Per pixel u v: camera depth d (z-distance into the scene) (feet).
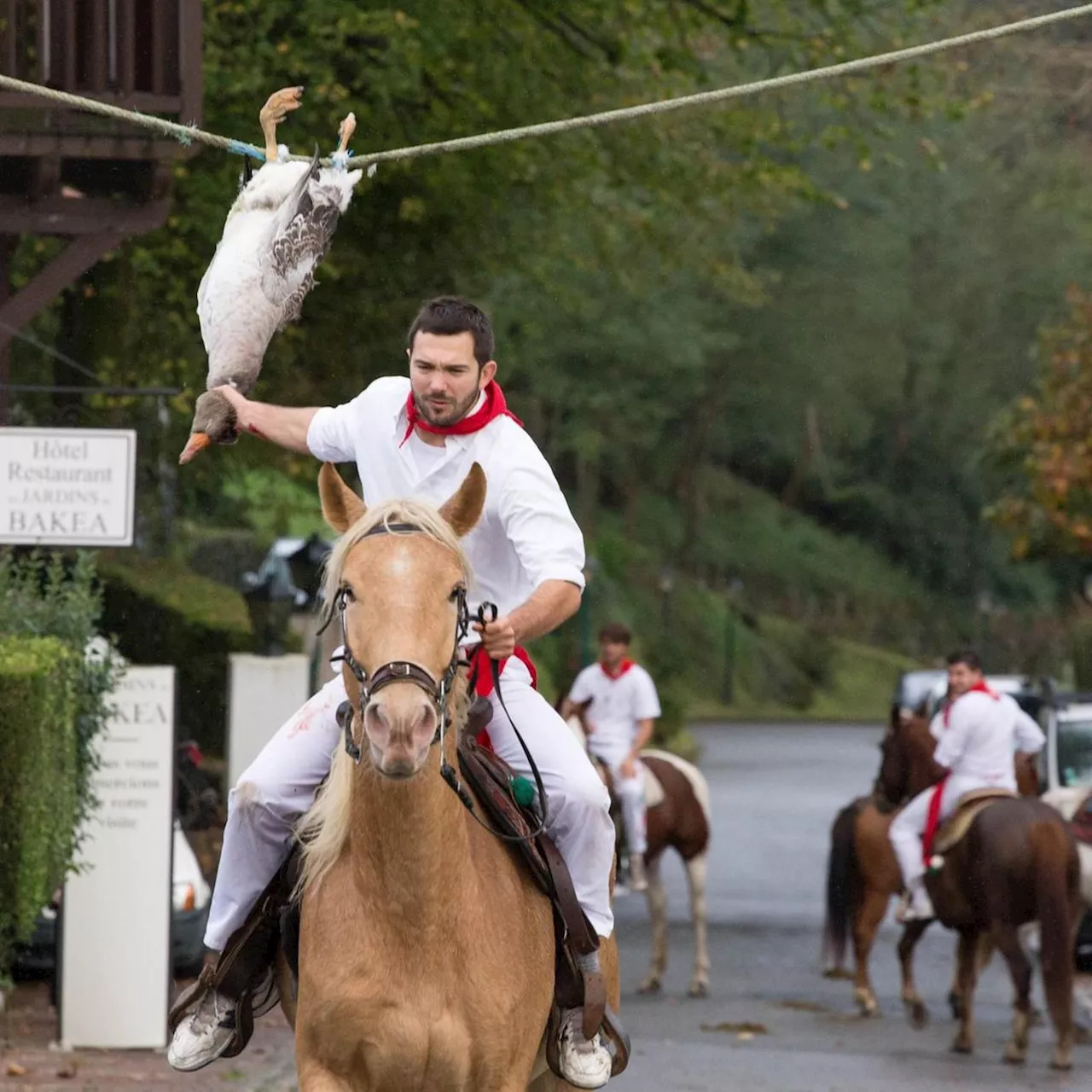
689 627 229.04
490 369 18.63
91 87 41.98
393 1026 16.58
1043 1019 48.06
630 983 52.80
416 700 15.08
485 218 80.53
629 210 82.94
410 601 15.70
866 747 171.01
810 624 254.06
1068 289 102.12
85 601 39.37
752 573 255.70
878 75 72.64
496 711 18.97
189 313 70.28
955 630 259.60
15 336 45.96
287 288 19.57
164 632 74.69
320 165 19.86
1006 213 203.10
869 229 208.23
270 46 63.87
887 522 264.31
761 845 91.25
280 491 96.12
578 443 204.33
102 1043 36.94
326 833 17.10
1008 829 41.52
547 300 99.45
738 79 84.17
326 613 17.12
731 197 81.61
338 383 79.87
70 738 35.29
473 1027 16.92
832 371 225.97
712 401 238.68
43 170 42.24
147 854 37.29
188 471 79.77
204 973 19.45
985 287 214.07
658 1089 37.14
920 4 70.95
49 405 67.21
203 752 74.54
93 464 36.63
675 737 153.89
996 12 86.84
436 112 70.18
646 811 52.01
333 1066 16.90
